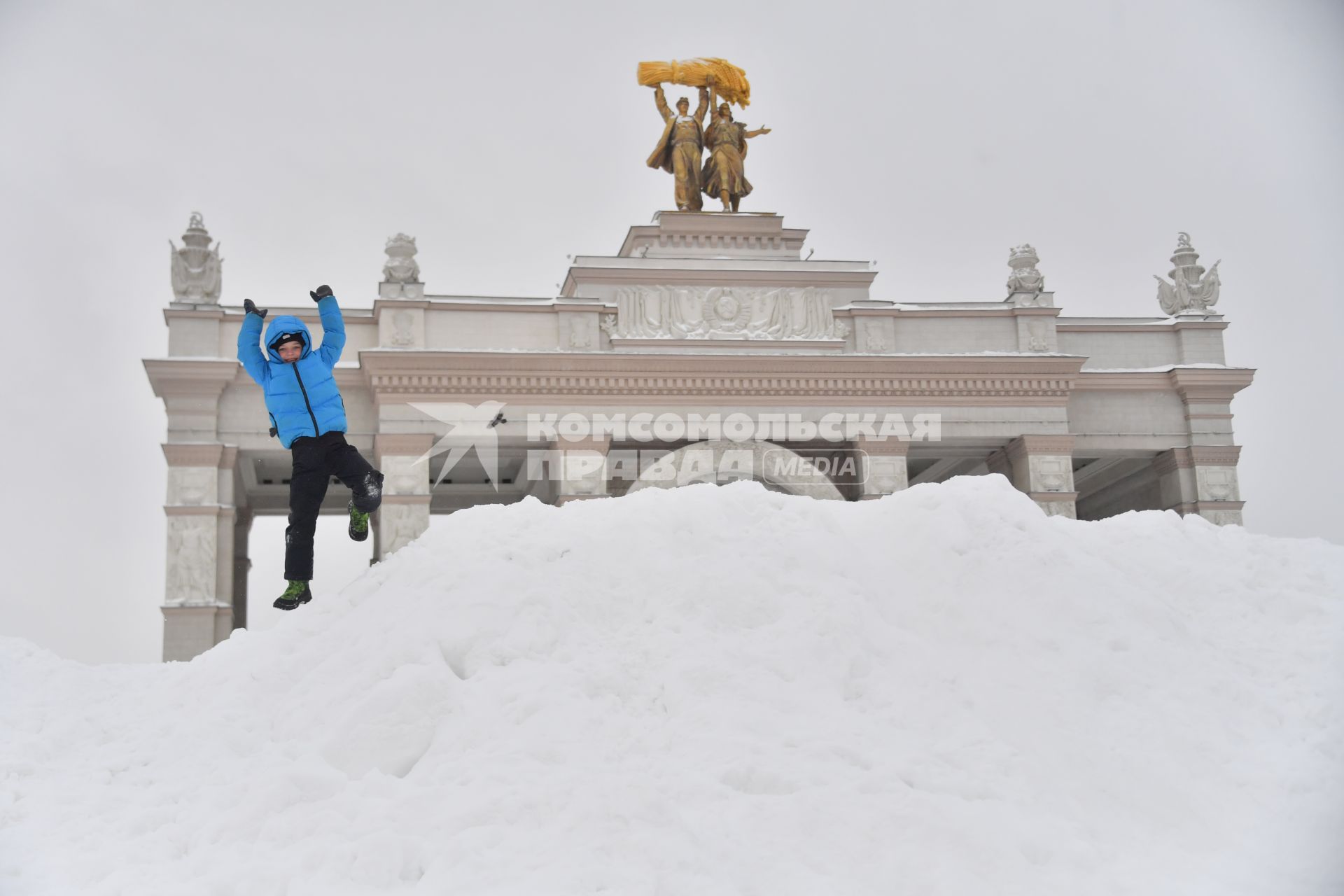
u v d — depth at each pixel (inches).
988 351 1547.7
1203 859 272.8
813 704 322.0
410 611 371.9
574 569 384.2
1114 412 1584.6
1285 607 387.5
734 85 1701.5
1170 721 319.9
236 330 1453.0
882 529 422.9
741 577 375.2
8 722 347.9
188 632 1344.7
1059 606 365.7
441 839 266.2
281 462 1524.4
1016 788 291.1
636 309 1501.0
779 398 1483.8
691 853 257.0
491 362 1421.0
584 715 314.7
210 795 295.4
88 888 257.0
